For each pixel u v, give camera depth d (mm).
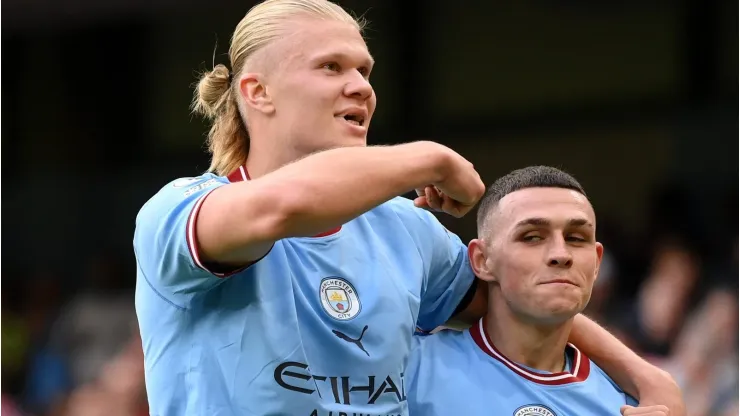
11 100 39500
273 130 9305
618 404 10328
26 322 33969
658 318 22516
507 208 9953
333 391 8977
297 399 8734
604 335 10781
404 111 34375
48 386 27891
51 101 39281
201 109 10922
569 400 10156
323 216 7785
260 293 8773
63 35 38781
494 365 10227
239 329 8711
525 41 33156
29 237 39531
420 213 10383
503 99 33500
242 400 8680
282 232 7785
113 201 38344
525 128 32969
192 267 8203
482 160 33688
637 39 31812
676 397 10391
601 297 22828
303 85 9117
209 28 35750
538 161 32875
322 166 7875
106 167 38719
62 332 28844
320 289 9078
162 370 8938
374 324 9203
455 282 10500
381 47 34531
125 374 20734
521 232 9805
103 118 38812
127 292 30891
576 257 9727
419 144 8297
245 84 9414
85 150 39125
